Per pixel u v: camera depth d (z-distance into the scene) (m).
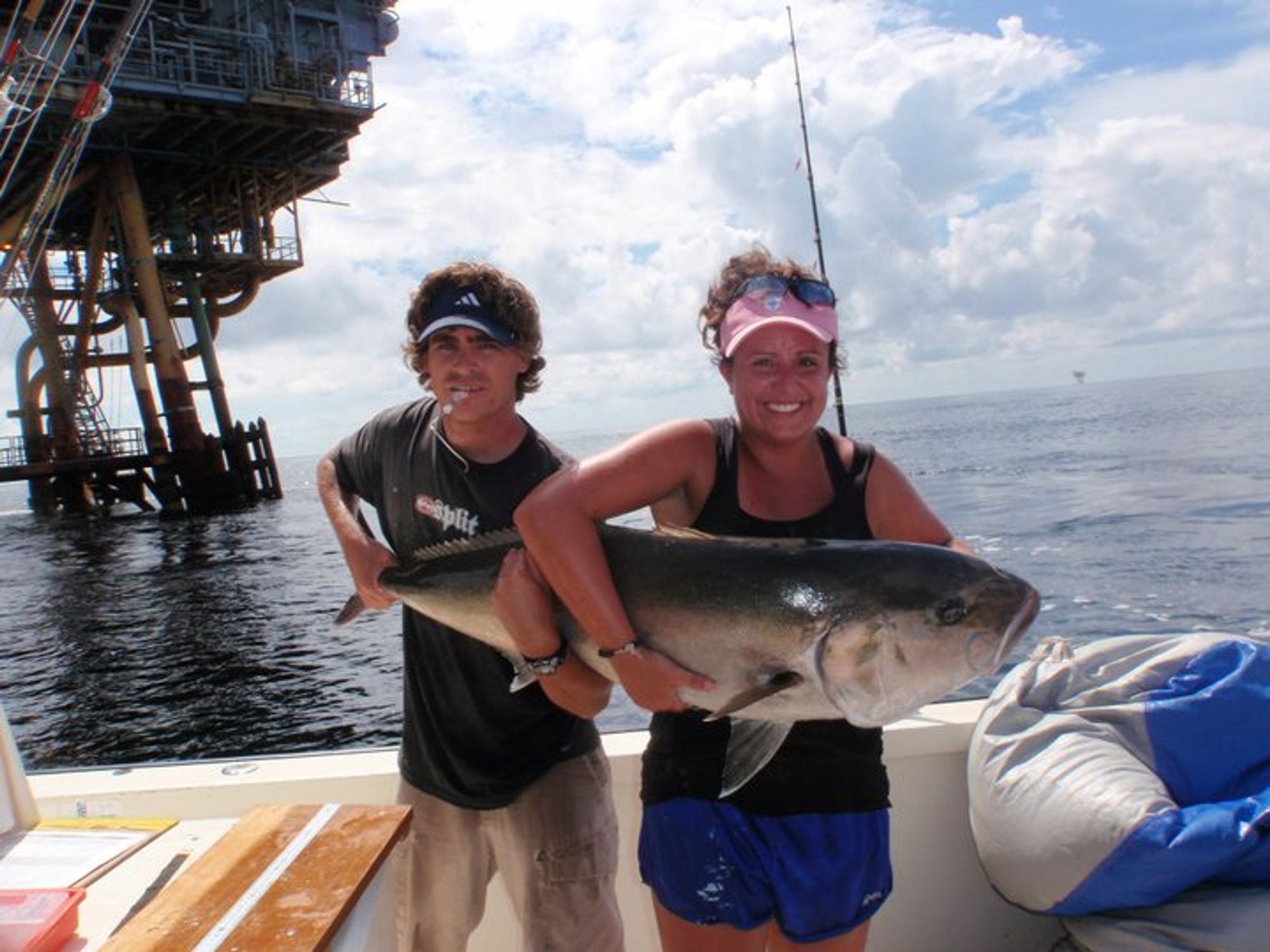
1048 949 3.05
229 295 39.28
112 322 37.03
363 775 3.00
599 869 2.63
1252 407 51.28
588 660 2.31
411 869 2.66
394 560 2.70
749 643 2.09
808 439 2.25
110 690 12.21
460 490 2.66
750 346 2.11
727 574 2.12
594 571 2.07
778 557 2.11
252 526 31.20
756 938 2.17
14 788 2.01
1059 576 11.74
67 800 2.90
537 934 2.59
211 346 35.84
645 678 2.08
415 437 2.77
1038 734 2.77
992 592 2.03
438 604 2.52
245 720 10.41
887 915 3.05
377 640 13.90
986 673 2.04
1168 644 2.98
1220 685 2.76
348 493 2.96
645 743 3.15
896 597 2.02
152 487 37.25
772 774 2.17
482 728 2.57
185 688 12.02
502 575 2.22
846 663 2.04
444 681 2.61
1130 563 12.16
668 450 2.15
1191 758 2.69
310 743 9.39
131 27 5.16
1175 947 2.40
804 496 2.24
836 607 2.04
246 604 17.95
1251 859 2.41
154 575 22.41
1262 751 2.68
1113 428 42.22
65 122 24.00
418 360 2.74
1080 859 2.51
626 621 2.09
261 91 28.23
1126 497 18.52
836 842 2.16
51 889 1.65
